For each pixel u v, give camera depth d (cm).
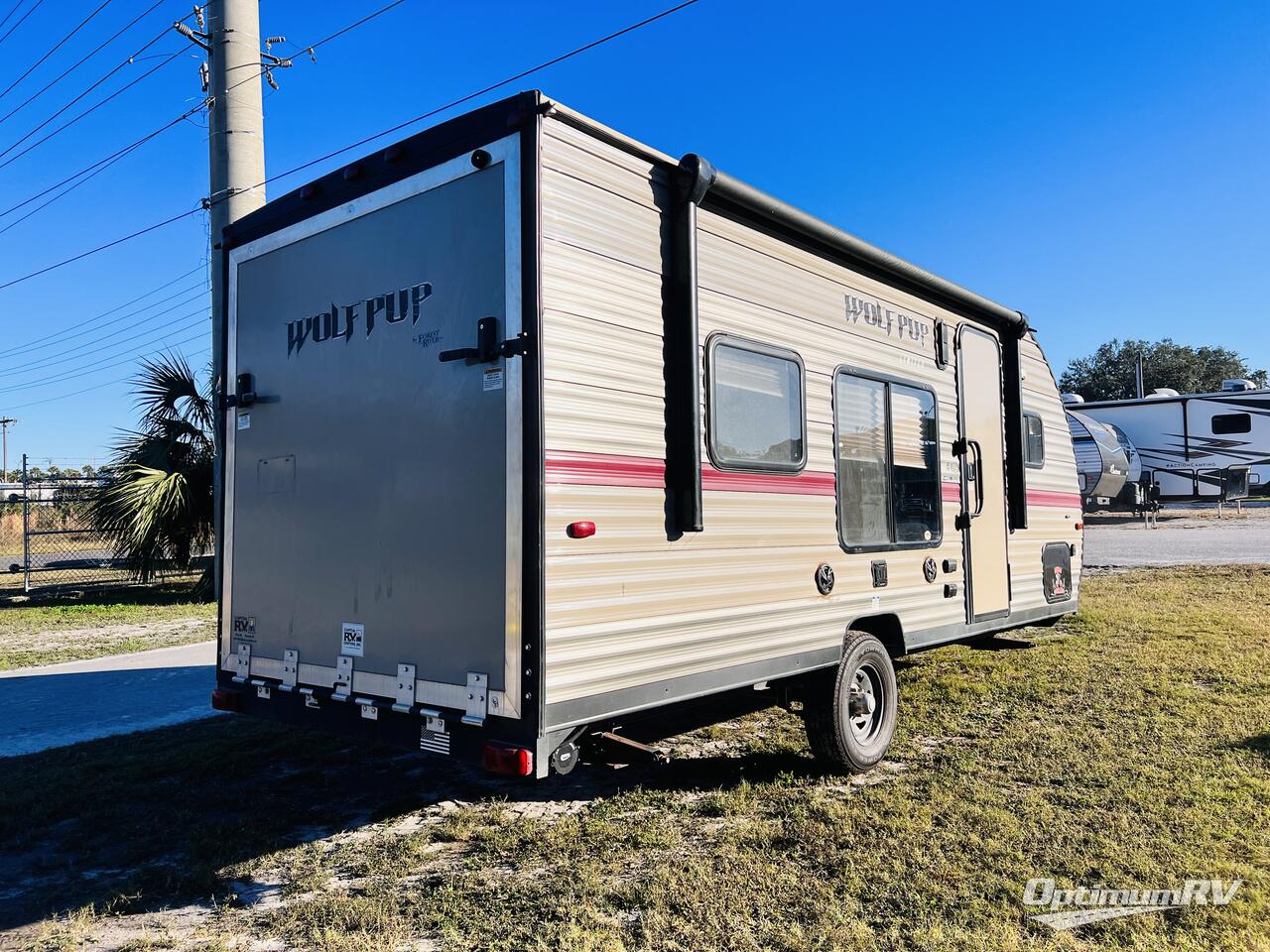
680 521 377
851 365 505
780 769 498
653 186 383
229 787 491
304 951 310
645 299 372
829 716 469
